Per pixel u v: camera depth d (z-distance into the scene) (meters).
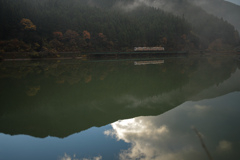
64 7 141.75
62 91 18.98
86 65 53.62
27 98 15.84
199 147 6.11
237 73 29.11
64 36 104.00
